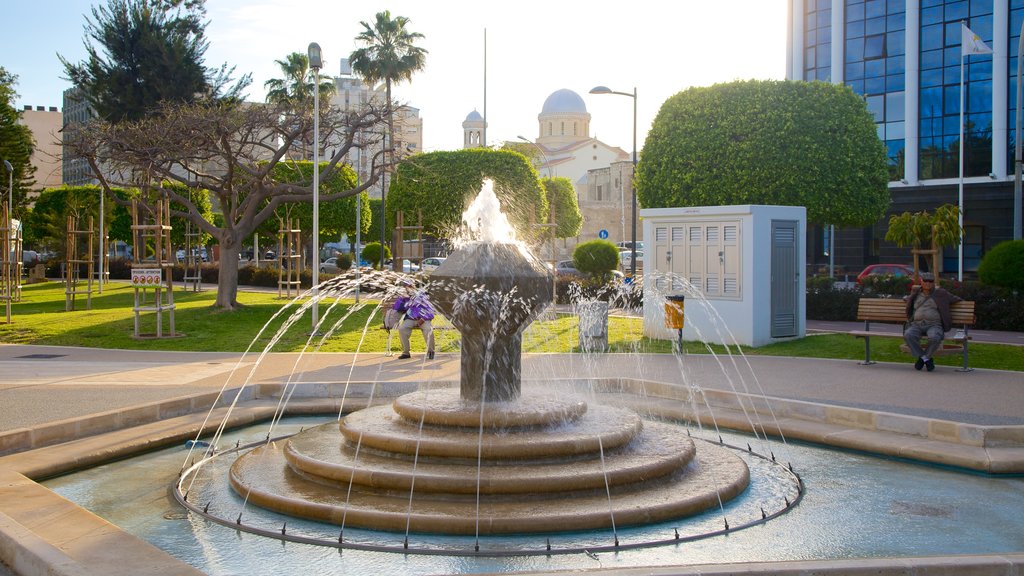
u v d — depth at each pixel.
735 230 15.29
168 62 40.62
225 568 5.10
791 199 24.84
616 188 68.69
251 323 19.53
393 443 6.52
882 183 26.61
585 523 5.64
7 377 11.92
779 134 24.61
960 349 13.34
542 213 33.97
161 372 12.55
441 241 37.03
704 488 6.32
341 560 5.21
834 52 40.56
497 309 7.15
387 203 35.41
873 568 4.50
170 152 21.08
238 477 6.77
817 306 22.09
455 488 5.95
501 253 7.45
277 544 5.51
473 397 7.32
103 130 22.22
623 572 4.30
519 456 6.27
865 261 39.56
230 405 9.84
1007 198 35.97
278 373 12.45
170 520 6.02
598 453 6.49
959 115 37.00
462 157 33.50
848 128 25.50
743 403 9.63
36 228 46.22
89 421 8.20
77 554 4.82
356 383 10.53
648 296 16.88
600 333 15.23
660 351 15.02
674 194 25.55
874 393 10.18
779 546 5.46
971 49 28.12
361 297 26.31
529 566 5.09
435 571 5.02
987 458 7.20
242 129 24.11
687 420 9.45
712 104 25.05
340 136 25.03
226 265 22.08
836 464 7.62
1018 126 26.66
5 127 43.91
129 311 22.70
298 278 27.27
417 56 47.00
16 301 26.59
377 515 5.68
